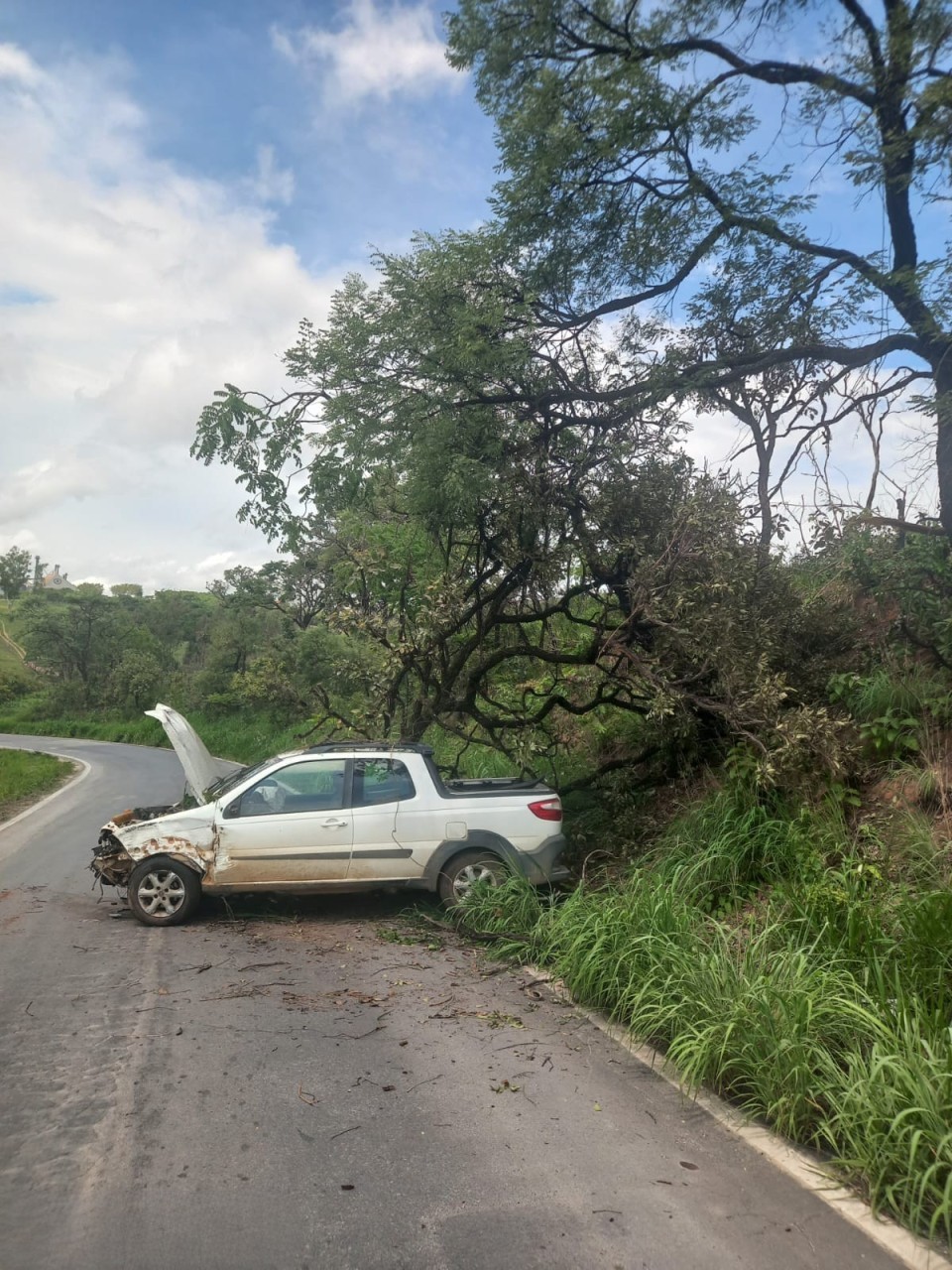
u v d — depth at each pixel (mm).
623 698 11836
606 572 9867
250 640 47406
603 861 9227
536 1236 3365
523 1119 4344
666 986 5332
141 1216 3492
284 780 8328
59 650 68750
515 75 8867
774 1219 3486
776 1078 4332
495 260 9250
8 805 20203
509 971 6777
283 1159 3938
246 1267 3182
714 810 8008
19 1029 5520
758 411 10742
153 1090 4633
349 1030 5527
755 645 8539
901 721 7609
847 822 7363
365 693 11039
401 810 8188
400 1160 3938
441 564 10875
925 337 8430
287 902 8844
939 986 4875
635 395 9539
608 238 9398
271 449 9398
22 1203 3594
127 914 8680
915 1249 3297
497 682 12016
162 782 25000
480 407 9203
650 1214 3516
